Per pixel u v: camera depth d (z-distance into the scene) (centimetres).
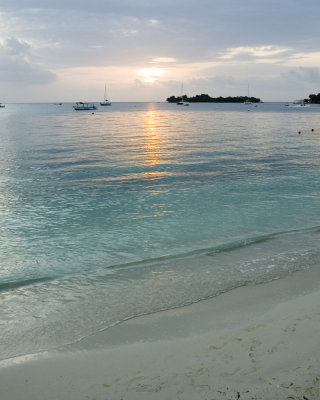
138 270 841
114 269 848
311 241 1027
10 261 895
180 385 442
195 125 6856
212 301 691
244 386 432
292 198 1523
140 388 441
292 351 507
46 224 1193
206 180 1898
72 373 479
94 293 731
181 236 1074
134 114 13250
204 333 574
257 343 534
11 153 2944
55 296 720
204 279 791
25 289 750
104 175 2041
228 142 3772
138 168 2264
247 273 820
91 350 536
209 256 920
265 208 1373
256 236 1063
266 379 443
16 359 515
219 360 493
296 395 411
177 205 1420
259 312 643
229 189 1694
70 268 855
